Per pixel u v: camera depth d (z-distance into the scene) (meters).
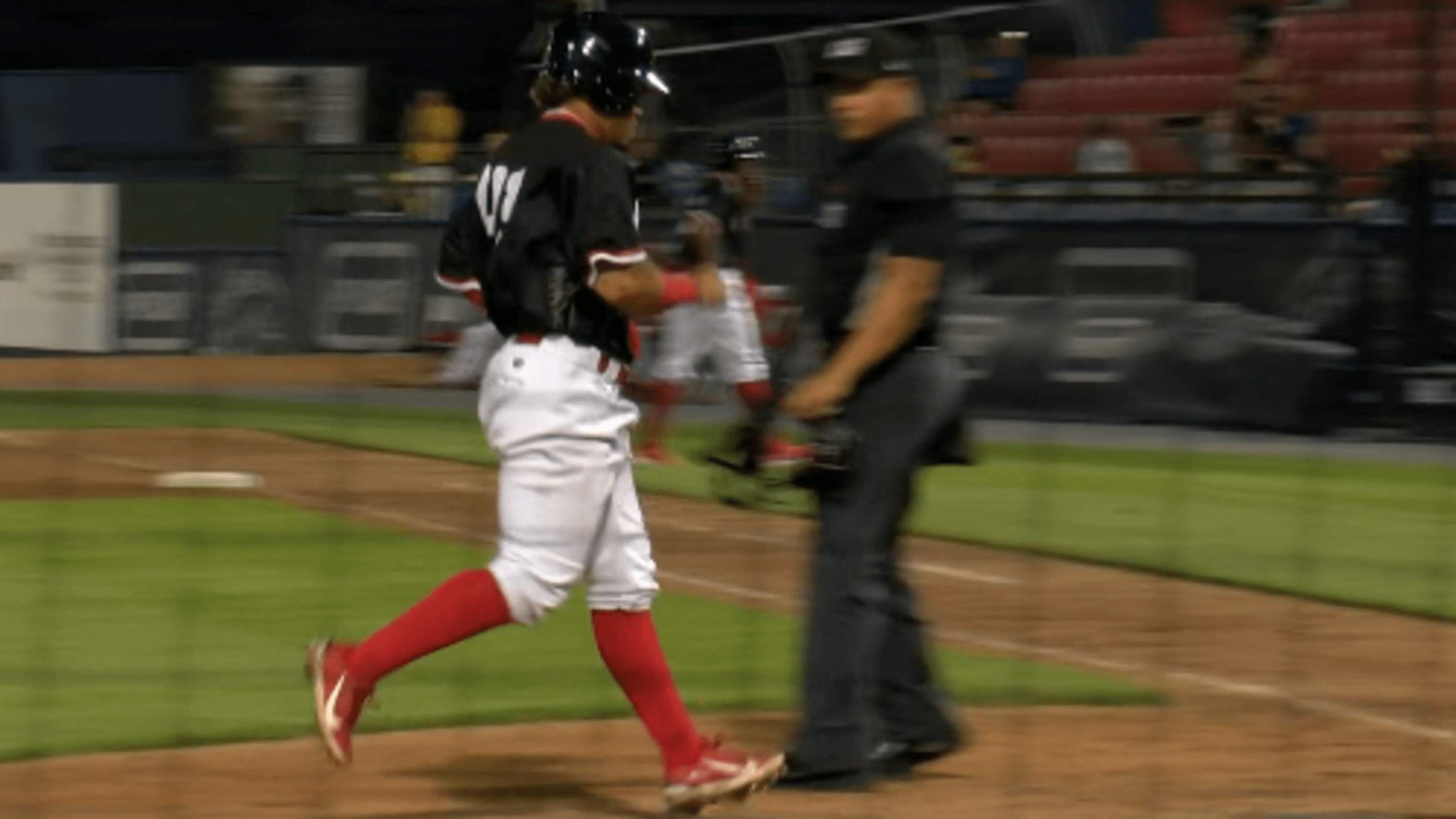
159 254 78.81
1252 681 27.62
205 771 21.67
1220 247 62.03
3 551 38.34
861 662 20.41
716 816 19.59
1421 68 62.47
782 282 67.75
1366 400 59.91
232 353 78.94
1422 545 40.69
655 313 18.34
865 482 20.12
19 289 77.00
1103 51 73.75
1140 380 63.44
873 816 19.64
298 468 52.69
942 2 79.75
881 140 19.83
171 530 41.25
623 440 18.84
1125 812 20.19
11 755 22.27
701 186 68.62
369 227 77.62
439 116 83.12
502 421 18.67
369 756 22.53
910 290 19.52
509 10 83.25
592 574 18.91
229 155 82.44
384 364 76.62
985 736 23.97
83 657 28.28
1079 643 30.38
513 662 28.45
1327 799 20.97
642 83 18.73
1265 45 68.19
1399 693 26.84
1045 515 44.75
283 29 88.06
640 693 19.09
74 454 55.31
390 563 37.31
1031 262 65.19
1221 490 49.53
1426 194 59.59
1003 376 65.69
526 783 21.33
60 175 82.50
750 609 32.97
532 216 18.34
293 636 30.12
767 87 72.88
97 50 87.06
